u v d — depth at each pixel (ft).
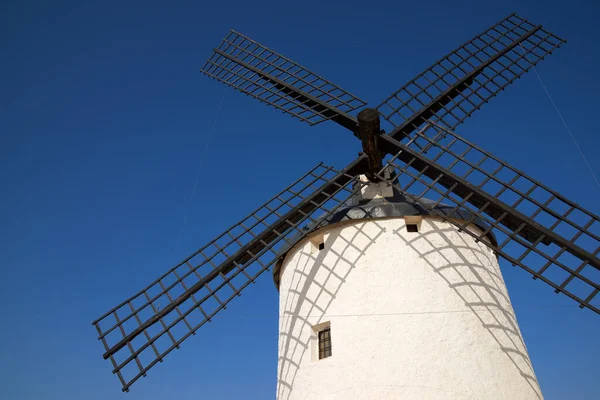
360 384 30.99
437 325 32.27
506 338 33.27
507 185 33.37
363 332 32.60
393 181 37.73
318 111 42.04
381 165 38.88
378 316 32.83
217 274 36.24
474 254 35.94
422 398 29.89
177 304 35.29
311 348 34.14
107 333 34.47
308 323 34.96
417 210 36.19
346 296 34.22
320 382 32.27
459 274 34.55
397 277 33.96
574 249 30.07
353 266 35.14
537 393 32.63
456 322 32.58
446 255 35.06
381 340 32.01
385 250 35.04
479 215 33.22
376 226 36.09
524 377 32.40
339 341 32.96
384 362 31.27
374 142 36.96
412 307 32.83
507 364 32.17
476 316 33.17
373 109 36.91
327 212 37.88
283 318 37.29
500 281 36.45
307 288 36.35
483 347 32.12
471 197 34.12
